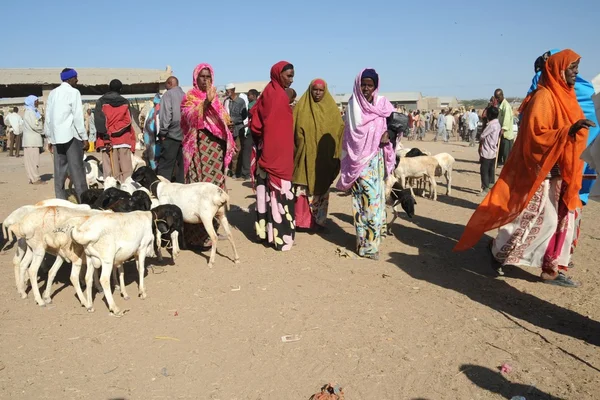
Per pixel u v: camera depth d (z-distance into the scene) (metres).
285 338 4.98
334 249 7.90
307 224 8.73
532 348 4.76
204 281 6.53
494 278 6.60
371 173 7.12
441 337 4.98
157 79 23.95
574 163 5.76
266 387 4.18
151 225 5.99
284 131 7.39
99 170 10.60
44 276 6.77
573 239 6.35
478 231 6.38
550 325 5.24
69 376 4.35
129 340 4.97
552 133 5.64
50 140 8.33
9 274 6.80
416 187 12.20
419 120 36.59
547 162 5.68
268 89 7.44
